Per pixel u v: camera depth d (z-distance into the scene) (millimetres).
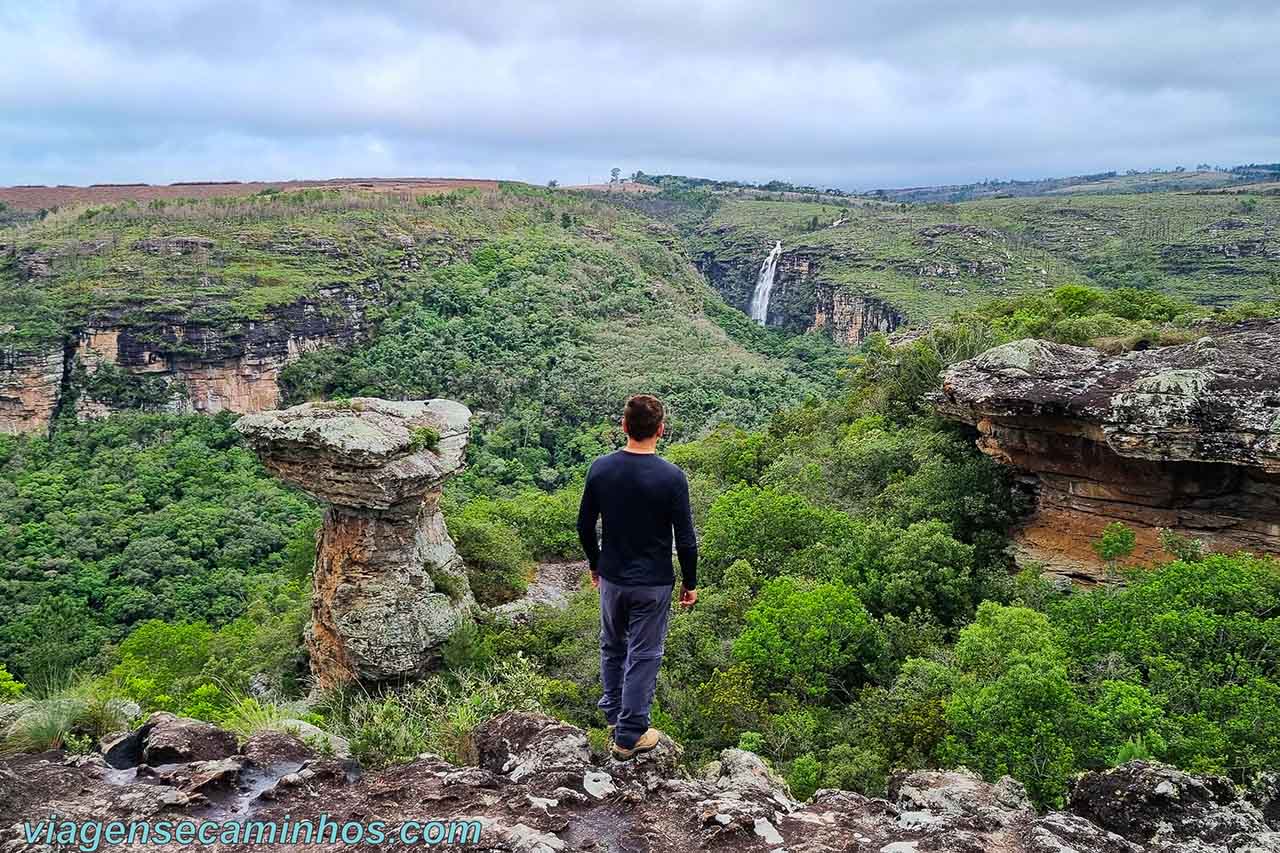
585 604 26281
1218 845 5574
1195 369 18484
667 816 5766
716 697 16125
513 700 10953
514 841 5195
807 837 5523
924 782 6637
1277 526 17984
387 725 8023
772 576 22734
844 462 28641
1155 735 10953
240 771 6289
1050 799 10898
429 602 23047
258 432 22125
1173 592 14562
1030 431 21109
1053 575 21047
